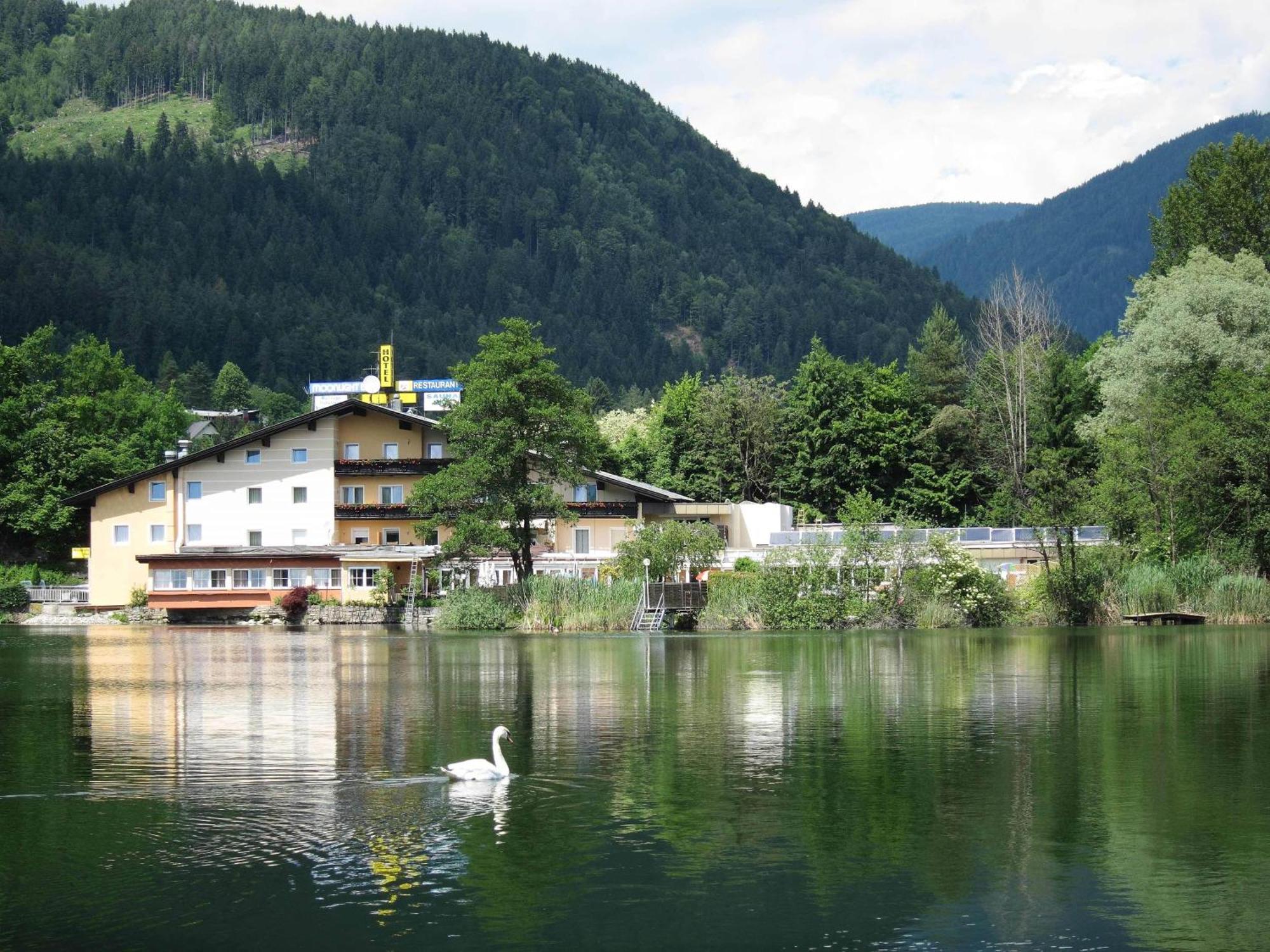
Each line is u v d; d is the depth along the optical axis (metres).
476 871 21.92
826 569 76.12
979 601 76.38
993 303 120.56
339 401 96.19
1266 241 110.69
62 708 40.12
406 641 68.88
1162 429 81.62
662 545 80.88
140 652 62.34
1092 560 79.31
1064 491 81.38
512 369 80.50
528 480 82.69
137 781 28.58
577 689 44.34
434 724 36.31
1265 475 79.50
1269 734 34.12
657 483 130.00
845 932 19.25
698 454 128.12
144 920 19.80
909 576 76.25
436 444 96.56
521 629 77.25
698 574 82.00
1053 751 31.78
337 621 85.75
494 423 79.25
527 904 20.39
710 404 130.25
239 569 89.56
